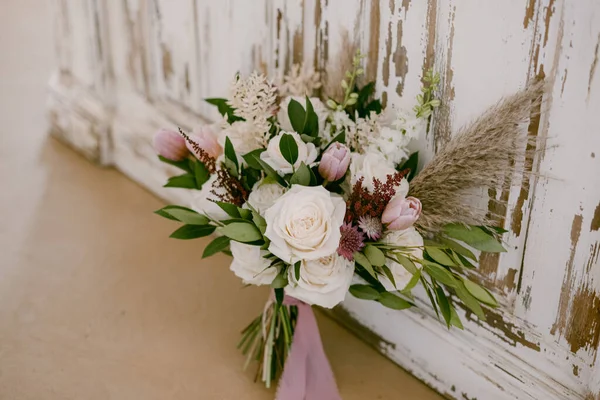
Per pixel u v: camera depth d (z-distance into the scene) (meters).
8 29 3.46
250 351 1.63
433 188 1.31
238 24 1.83
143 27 2.16
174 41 2.07
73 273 1.96
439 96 1.40
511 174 1.28
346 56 1.53
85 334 1.75
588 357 1.33
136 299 1.87
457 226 1.35
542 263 1.34
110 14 2.28
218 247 1.36
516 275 1.40
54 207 2.26
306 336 1.53
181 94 2.14
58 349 1.70
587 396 1.35
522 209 1.33
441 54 1.36
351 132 1.42
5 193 2.31
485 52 1.28
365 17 1.47
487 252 1.44
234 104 1.43
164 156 1.51
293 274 1.31
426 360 1.61
